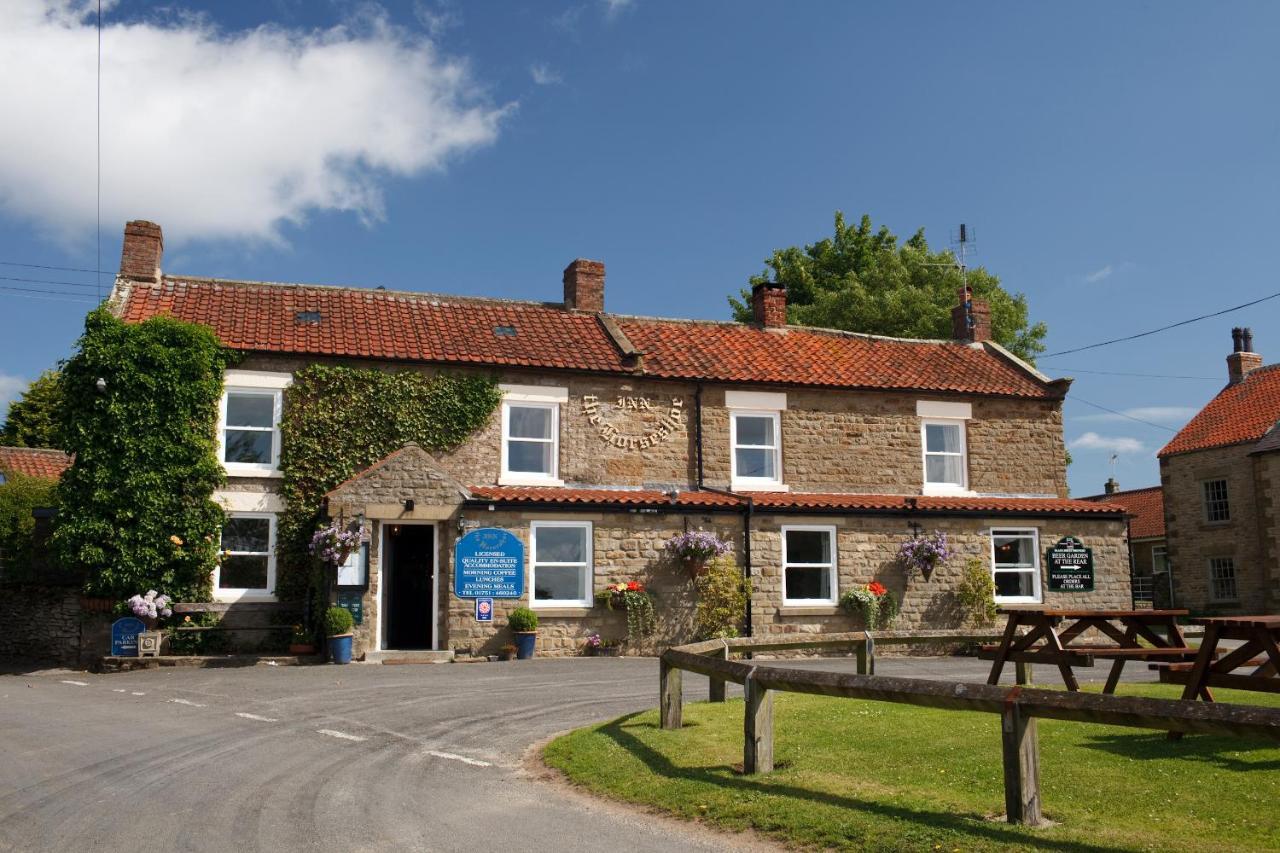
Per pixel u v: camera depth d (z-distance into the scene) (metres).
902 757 8.70
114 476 19.00
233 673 16.70
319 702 13.45
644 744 9.75
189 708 12.98
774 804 7.44
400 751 10.24
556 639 19.98
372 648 18.56
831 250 44.19
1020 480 25.00
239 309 21.78
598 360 22.52
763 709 8.51
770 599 21.47
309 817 7.66
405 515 19.08
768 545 21.62
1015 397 25.08
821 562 22.17
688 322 25.98
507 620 19.59
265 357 20.39
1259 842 6.02
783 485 23.20
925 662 19.53
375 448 20.67
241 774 9.12
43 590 20.34
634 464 22.30
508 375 21.78
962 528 23.03
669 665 10.54
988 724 10.01
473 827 7.41
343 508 18.69
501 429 21.56
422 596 20.36
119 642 18.67
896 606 22.23
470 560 19.47
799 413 23.64
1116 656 10.83
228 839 7.07
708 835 7.14
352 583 18.55
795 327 26.89
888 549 22.48
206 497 19.48
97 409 19.11
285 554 19.88
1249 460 31.28
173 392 19.36
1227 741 8.84
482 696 13.98
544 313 24.78
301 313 22.08
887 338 27.36
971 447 24.77
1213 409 34.38
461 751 10.29
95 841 7.02
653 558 20.81
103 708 13.02
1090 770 7.84
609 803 8.14
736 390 23.25
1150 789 7.28
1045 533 23.59
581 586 20.44
